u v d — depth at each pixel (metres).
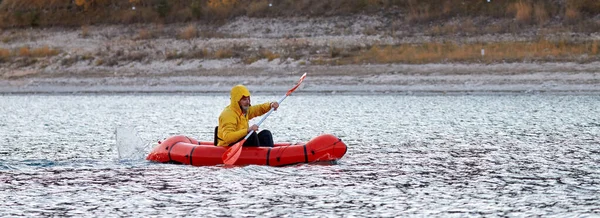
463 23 89.88
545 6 89.88
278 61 84.88
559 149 37.91
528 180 30.31
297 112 59.47
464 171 32.53
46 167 34.62
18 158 37.69
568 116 52.38
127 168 33.75
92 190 29.58
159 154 34.53
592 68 72.31
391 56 81.94
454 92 70.50
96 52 95.69
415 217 25.06
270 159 32.75
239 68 84.88
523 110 56.88
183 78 84.31
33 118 59.53
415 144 40.69
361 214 25.50
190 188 29.48
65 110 66.06
